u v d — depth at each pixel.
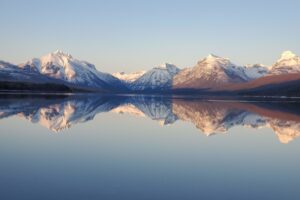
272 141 37.94
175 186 19.77
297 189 19.59
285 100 179.00
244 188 19.66
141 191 18.61
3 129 43.00
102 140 36.41
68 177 21.11
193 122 59.25
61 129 44.88
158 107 110.12
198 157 28.39
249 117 69.19
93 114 71.19
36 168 23.28
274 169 24.56
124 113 77.75
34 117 59.12
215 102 154.88
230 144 35.62
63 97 168.00
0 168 23.11
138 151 30.56
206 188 19.52
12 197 17.14
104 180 20.58
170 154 29.53
